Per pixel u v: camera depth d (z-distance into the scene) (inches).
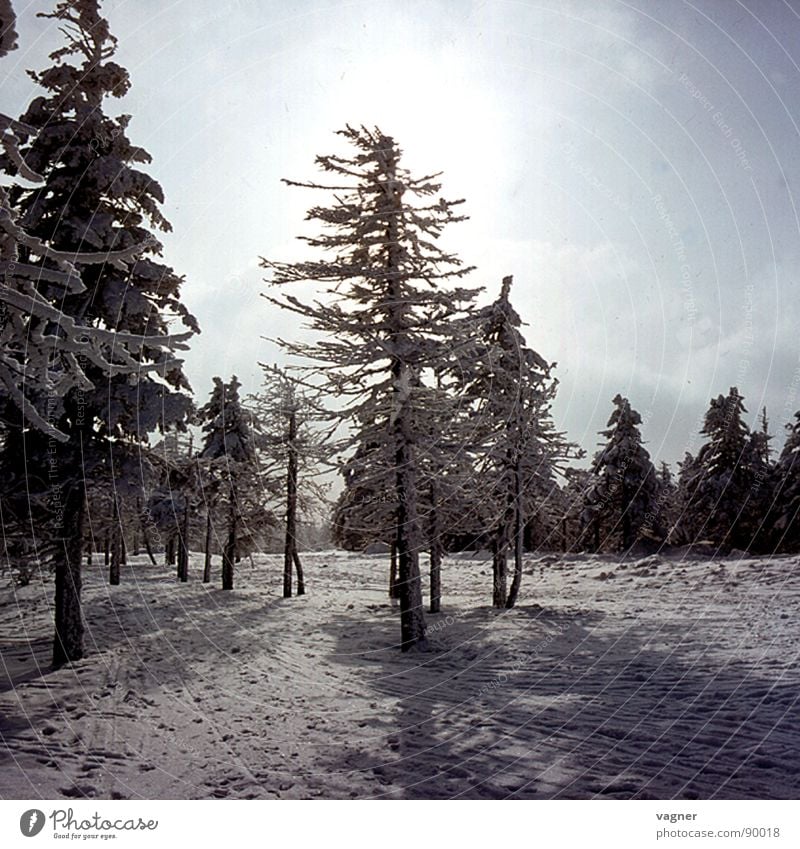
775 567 789.2
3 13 157.3
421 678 421.1
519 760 247.9
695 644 450.9
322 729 302.4
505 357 731.4
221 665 469.7
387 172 573.9
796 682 332.2
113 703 352.2
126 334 179.9
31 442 472.7
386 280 582.2
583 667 414.0
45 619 663.1
